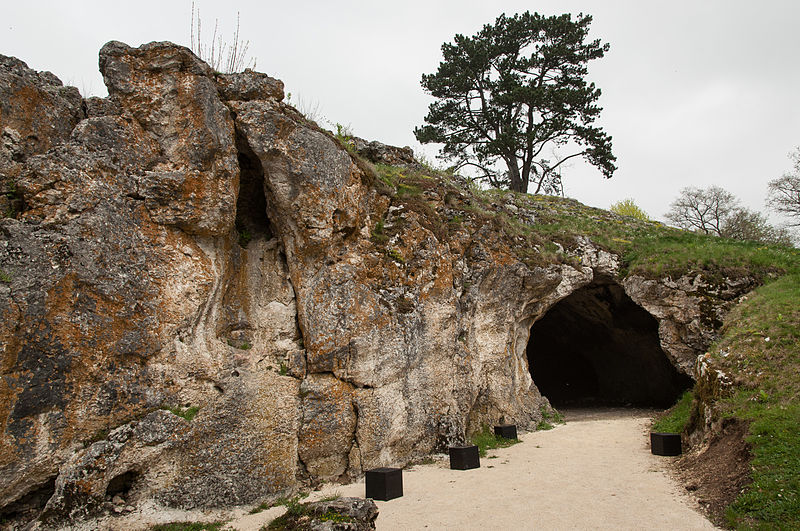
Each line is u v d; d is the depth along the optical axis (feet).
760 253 61.98
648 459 38.24
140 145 28.55
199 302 29.04
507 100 102.99
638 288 60.08
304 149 33.01
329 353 33.24
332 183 34.35
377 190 40.73
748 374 36.65
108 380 25.05
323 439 31.78
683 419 45.73
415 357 38.73
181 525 25.16
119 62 29.14
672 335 58.54
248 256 34.24
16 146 25.75
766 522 24.14
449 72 110.73
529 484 32.50
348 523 23.22
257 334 33.09
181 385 27.58
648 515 26.78
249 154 32.91
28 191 24.66
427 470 35.73
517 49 111.24
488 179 113.29
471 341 46.68
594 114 104.53
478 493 30.66
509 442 44.93
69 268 24.36
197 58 30.40
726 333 46.78
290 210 33.09
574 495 30.25
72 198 25.25
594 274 63.77
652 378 70.38
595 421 56.03
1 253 23.22
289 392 31.76
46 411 23.08
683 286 58.29
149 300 26.94
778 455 28.27
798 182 104.37
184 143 29.22
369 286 36.50
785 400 32.86
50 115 27.37
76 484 23.32
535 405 54.95
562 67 108.99
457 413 41.32
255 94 32.73
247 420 29.14
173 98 29.63
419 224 41.93
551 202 84.89
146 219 27.78
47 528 22.63
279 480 29.40
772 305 45.80
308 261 34.45
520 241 53.72
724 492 28.07
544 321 82.38
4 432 21.74
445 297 42.34
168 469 26.27
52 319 23.54
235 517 26.50
